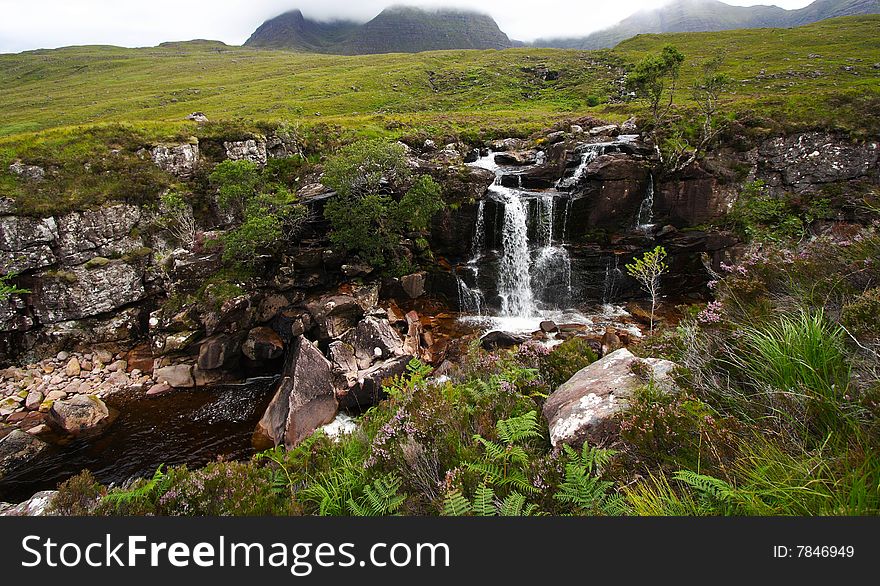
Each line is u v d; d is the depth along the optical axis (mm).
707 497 3572
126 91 91000
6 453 14227
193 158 31125
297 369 16234
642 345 9805
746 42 88000
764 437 3965
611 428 5258
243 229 22016
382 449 6148
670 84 62000
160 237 26297
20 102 83812
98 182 25828
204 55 159250
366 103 76188
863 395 3818
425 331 22656
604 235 27188
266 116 62281
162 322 21859
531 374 8258
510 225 27250
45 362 21375
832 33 83375
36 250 21844
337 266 24766
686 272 25875
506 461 5133
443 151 38188
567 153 31859
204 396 18891
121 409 17797
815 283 6523
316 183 31156
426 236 27000
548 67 92875
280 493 6457
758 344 5074
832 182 24859
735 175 26078
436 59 116188
